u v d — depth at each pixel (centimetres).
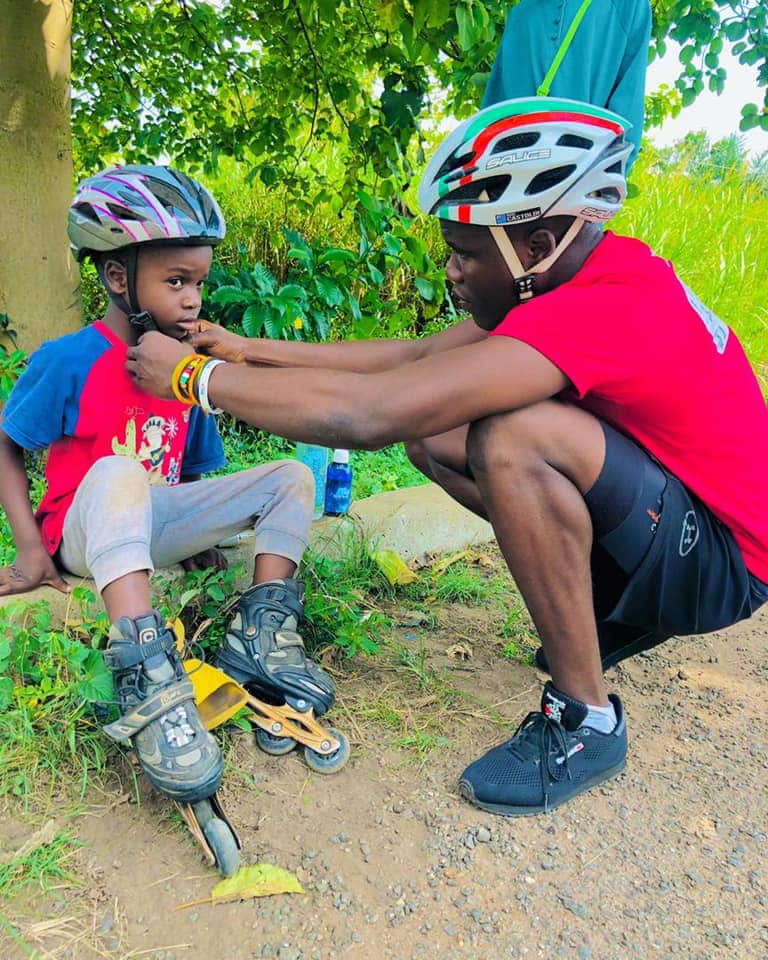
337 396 153
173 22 415
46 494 198
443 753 188
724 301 557
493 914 146
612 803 177
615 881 156
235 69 434
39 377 182
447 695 209
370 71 412
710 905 152
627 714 211
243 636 187
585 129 148
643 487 163
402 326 393
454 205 153
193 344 198
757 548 176
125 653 157
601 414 171
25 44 306
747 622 272
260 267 350
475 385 147
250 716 183
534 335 148
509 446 156
